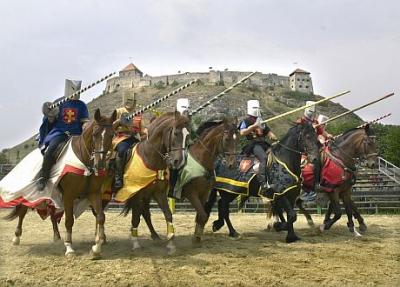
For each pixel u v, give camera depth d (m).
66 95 9.31
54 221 9.84
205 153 9.16
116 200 8.70
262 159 9.91
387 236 10.95
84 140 8.20
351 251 8.92
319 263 7.88
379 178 23.09
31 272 7.18
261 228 12.48
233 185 10.23
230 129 9.10
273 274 7.13
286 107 79.25
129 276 6.94
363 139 10.69
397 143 30.58
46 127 9.20
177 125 8.30
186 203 18.78
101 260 7.92
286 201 9.79
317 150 9.52
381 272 7.33
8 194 8.70
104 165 7.89
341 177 10.62
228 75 83.19
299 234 11.23
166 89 80.00
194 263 7.73
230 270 7.31
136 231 8.88
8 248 9.09
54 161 8.55
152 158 8.45
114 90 82.31
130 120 9.15
